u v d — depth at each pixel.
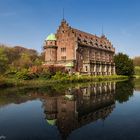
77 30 109.19
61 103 30.03
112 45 133.50
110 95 38.34
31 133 16.73
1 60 87.88
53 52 101.00
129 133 16.44
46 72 75.88
